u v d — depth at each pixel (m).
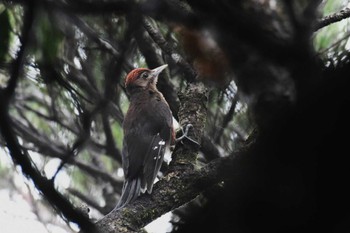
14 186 11.59
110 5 3.62
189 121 8.04
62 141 10.28
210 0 3.59
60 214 3.98
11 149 3.70
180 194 7.22
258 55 4.07
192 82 8.38
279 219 3.45
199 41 5.19
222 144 9.14
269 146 3.49
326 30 7.43
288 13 3.88
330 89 3.42
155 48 9.32
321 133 3.40
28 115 10.54
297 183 3.43
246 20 3.66
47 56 4.00
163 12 3.67
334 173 3.39
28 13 3.51
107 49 7.70
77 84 7.93
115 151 10.64
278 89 4.55
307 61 3.75
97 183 11.34
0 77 5.79
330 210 3.39
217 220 3.62
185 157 7.68
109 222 6.97
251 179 3.52
